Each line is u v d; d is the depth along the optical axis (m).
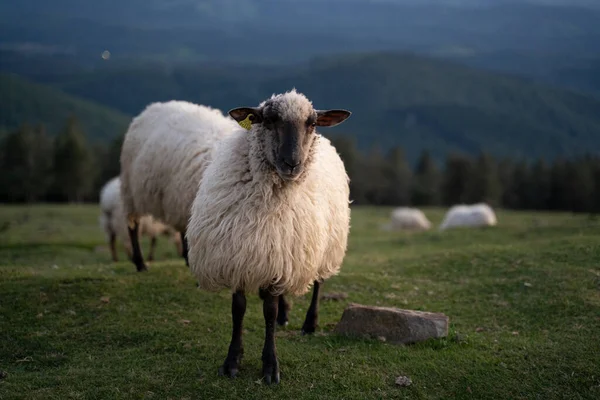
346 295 10.69
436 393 6.94
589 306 9.66
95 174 87.94
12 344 8.08
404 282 11.92
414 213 31.55
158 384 6.83
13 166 83.19
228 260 6.90
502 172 95.75
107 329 8.59
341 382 6.99
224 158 7.37
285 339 8.37
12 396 6.50
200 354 7.72
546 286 10.79
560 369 7.50
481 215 24.83
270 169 7.00
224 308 9.68
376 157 112.81
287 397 6.66
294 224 7.18
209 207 7.11
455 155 91.81
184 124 10.46
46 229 31.47
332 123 7.86
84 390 6.70
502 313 9.80
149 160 10.57
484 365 7.57
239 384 6.87
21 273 11.27
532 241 16.17
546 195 88.00
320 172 8.05
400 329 8.33
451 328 8.87
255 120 7.07
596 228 17.95
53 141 95.81
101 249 22.47
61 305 9.46
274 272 7.02
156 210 10.80
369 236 26.33
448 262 13.41
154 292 10.20
